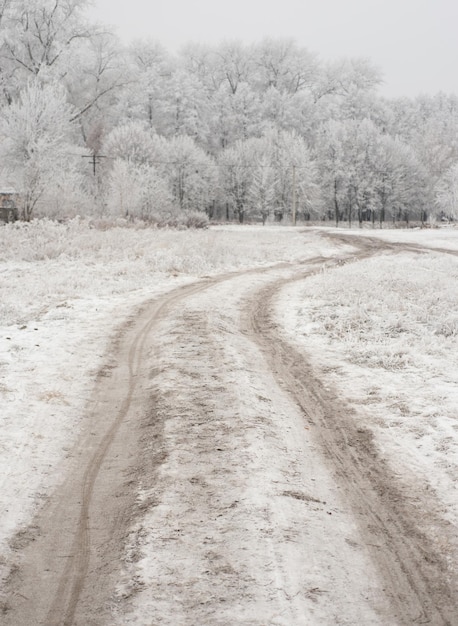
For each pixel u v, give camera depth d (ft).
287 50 282.97
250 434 21.75
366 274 63.77
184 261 73.15
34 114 106.01
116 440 21.50
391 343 36.78
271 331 40.83
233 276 67.31
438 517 16.98
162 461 19.42
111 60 187.52
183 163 205.98
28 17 166.30
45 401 24.56
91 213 128.57
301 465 19.94
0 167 107.76
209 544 14.80
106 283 56.95
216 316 43.50
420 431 23.06
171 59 265.34
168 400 25.05
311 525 16.05
